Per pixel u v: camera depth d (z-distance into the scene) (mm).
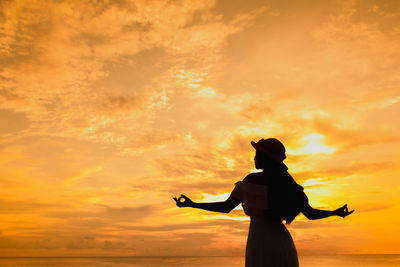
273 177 2178
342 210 2338
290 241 2178
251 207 2162
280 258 2086
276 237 2121
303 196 2219
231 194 2207
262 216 2156
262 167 2252
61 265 149125
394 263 135125
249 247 2146
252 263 2100
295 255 2172
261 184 2158
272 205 2115
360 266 115312
